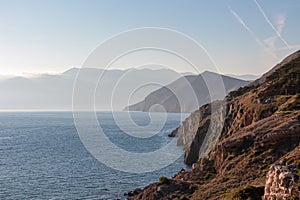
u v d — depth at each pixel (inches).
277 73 4256.9
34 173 3444.9
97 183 2982.3
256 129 2640.3
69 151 4982.8
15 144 5915.4
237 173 2241.6
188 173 2773.1
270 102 3238.2
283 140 2361.0
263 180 1899.6
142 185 2898.6
